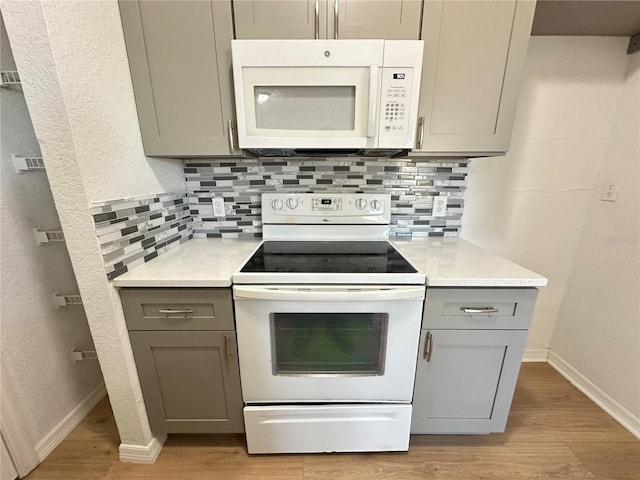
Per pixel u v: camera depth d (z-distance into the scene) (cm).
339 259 122
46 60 77
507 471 118
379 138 109
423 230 159
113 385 110
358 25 105
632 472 117
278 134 109
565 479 115
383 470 118
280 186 152
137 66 108
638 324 133
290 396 115
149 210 121
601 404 149
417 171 151
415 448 127
